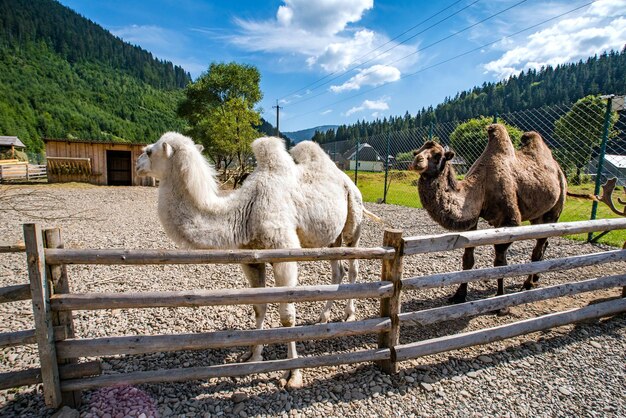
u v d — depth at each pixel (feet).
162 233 27.94
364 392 9.17
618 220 12.84
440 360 10.55
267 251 8.41
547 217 17.10
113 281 16.96
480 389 9.32
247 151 67.87
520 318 13.28
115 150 68.33
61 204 42.24
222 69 104.47
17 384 8.00
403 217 35.24
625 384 9.48
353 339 11.98
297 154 12.39
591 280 12.44
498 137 14.73
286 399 8.88
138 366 10.25
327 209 11.02
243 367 8.89
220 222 9.32
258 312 10.53
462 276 10.36
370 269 19.19
